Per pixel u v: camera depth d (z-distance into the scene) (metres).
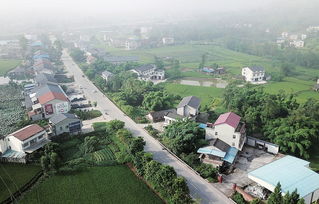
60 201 51.22
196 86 132.12
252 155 69.69
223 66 176.00
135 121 88.00
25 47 199.62
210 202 51.56
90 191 54.16
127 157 64.94
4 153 64.50
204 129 73.25
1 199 51.12
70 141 73.12
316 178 54.75
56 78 137.38
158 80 144.38
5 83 129.62
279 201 45.09
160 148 70.88
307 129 70.25
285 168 58.38
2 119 88.44
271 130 73.88
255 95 89.25
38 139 68.56
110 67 151.62
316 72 161.50
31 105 93.31
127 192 53.94
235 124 67.81
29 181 56.38
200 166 61.84
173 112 89.25
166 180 51.94
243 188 56.16
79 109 97.38
